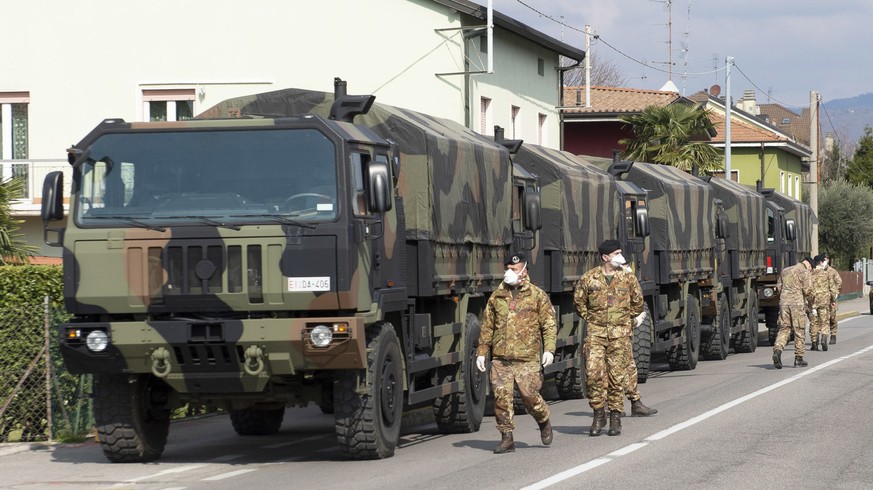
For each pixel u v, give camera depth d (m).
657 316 46.12
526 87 76.38
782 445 26.02
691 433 28.16
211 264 23.31
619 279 28.55
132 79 63.38
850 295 136.50
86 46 63.53
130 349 23.48
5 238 35.31
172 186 23.81
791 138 145.12
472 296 30.72
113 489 21.81
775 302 65.81
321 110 27.64
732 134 135.00
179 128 23.97
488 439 28.75
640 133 97.38
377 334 24.81
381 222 24.67
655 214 46.69
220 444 29.12
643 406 32.19
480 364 26.08
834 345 62.41
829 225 151.38
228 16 63.16
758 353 60.19
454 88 63.94
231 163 23.75
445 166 28.14
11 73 63.75
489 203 31.83
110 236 23.66
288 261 23.14
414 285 26.84
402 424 33.75
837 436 27.42
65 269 23.80
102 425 24.88
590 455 24.97
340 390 24.39
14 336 28.44
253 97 27.95
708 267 53.47
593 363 28.44
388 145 25.69
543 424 26.55
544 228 36.81
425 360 27.44
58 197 23.92
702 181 55.66
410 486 21.22
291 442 29.44
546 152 39.50
